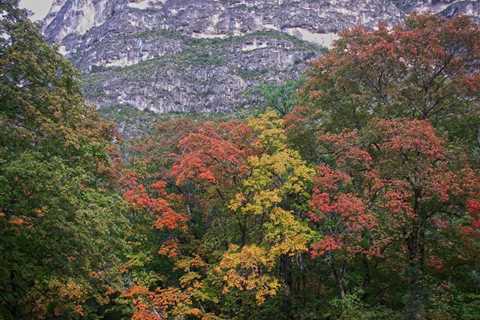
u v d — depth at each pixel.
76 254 16.91
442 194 18.28
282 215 21.84
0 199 14.56
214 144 24.64
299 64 128.12
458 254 21.08
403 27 25.52
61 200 15.80
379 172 20.55
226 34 158.62
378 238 20.89
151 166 32.53
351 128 25.80
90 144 21.80
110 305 26.88
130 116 108.44
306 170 22.50
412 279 20.02
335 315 22.06
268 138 24.67
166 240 27.59
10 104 17.33
